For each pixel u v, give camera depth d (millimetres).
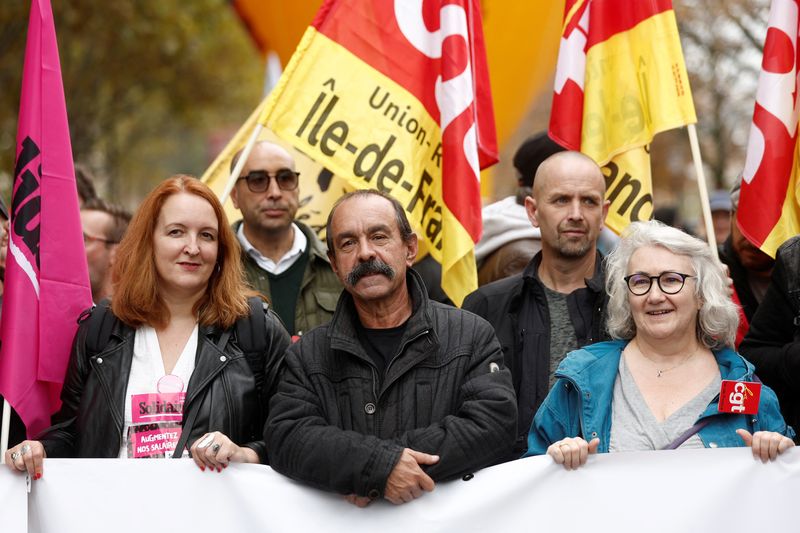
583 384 4898
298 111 6375
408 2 6449
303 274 6863
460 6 6336
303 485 4805
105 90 22469
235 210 7746
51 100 5582
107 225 7359
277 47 10562
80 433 4969
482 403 4656
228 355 5039
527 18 9172
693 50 18984
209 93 22734
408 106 6426
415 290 4934
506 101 9227
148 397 4973
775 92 6270
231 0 12031
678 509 4691
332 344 4840
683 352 4898
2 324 5414
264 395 5105
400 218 4930
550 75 9344
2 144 19703
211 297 5160
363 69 6426
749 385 4660
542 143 7188
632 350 4980
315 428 4652
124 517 4797
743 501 4664
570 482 4758
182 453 4887
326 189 7684
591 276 5961
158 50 21078
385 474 4512
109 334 5082
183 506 4805
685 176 22016
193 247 5062
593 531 4734
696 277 4852
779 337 5477
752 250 6555
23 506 4797
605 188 6277
